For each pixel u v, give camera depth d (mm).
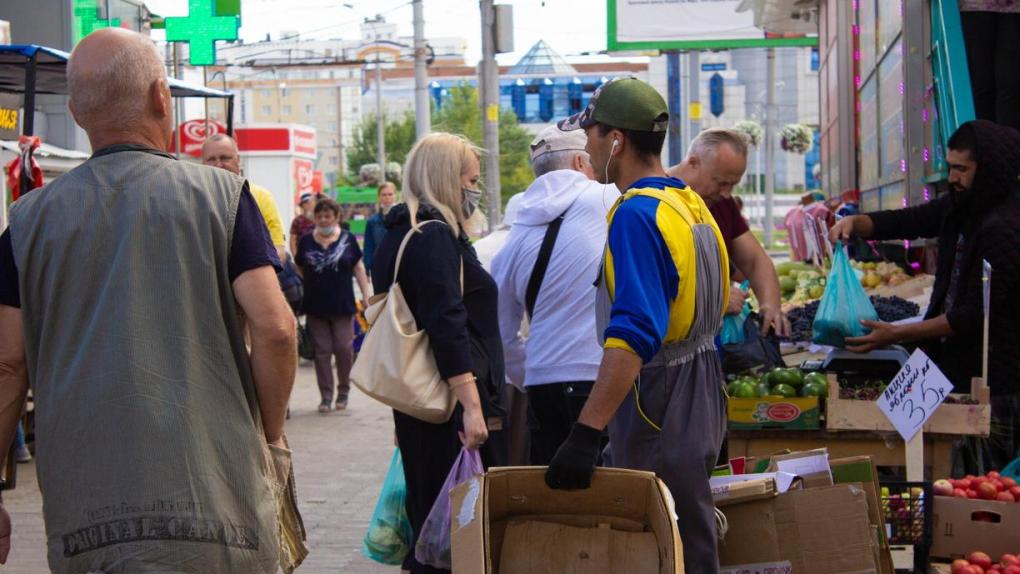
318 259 11117
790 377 5160
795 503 3885
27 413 8844
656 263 3332
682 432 3473
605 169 3705
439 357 4551
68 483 2795
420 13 26219
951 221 5430
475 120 60281
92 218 2879
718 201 5949
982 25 7066
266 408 3020
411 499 4805
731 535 3926
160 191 2906
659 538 3068
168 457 2779
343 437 9875
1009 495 4461
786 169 98500
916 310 6637
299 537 3244
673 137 34812
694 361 3525
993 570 4223
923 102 7449
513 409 5742
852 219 5852
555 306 4918
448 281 4578
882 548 4070
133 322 2818
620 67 86188
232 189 2979
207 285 2893
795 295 9141
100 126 2990
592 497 3232
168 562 2750
